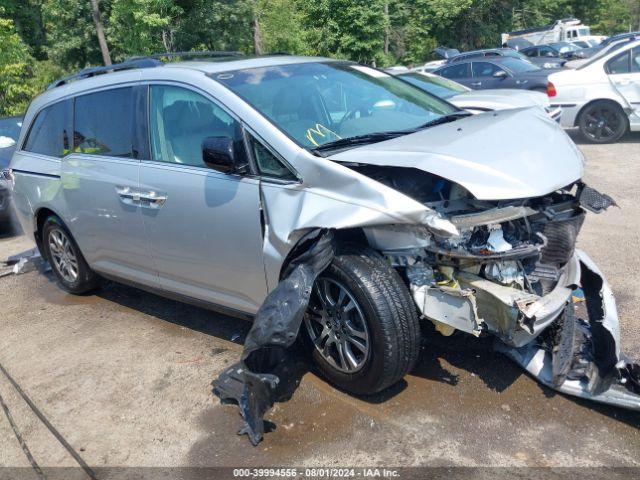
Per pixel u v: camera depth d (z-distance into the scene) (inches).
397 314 121.5
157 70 163.5
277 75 158.4
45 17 1116.5
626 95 399.2
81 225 188.7
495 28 1633.9
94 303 208.7
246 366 125.7
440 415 127.6
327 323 135.4
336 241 127.3
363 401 134.5
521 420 124.0
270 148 134.5
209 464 120.0
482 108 323.0
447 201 128.0
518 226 125.5
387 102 165.8
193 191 147.6
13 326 196.1
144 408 141.1
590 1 1860.2
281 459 119.1
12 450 131.6
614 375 123.9
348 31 1095.6
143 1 795.4
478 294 119.5
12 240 305.7
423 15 1493.6
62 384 155.8
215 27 1016.2
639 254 207.8
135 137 165.2
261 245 136.6
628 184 303.7
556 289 124.5
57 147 198.2
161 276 169.6
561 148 134.7
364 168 129.7
